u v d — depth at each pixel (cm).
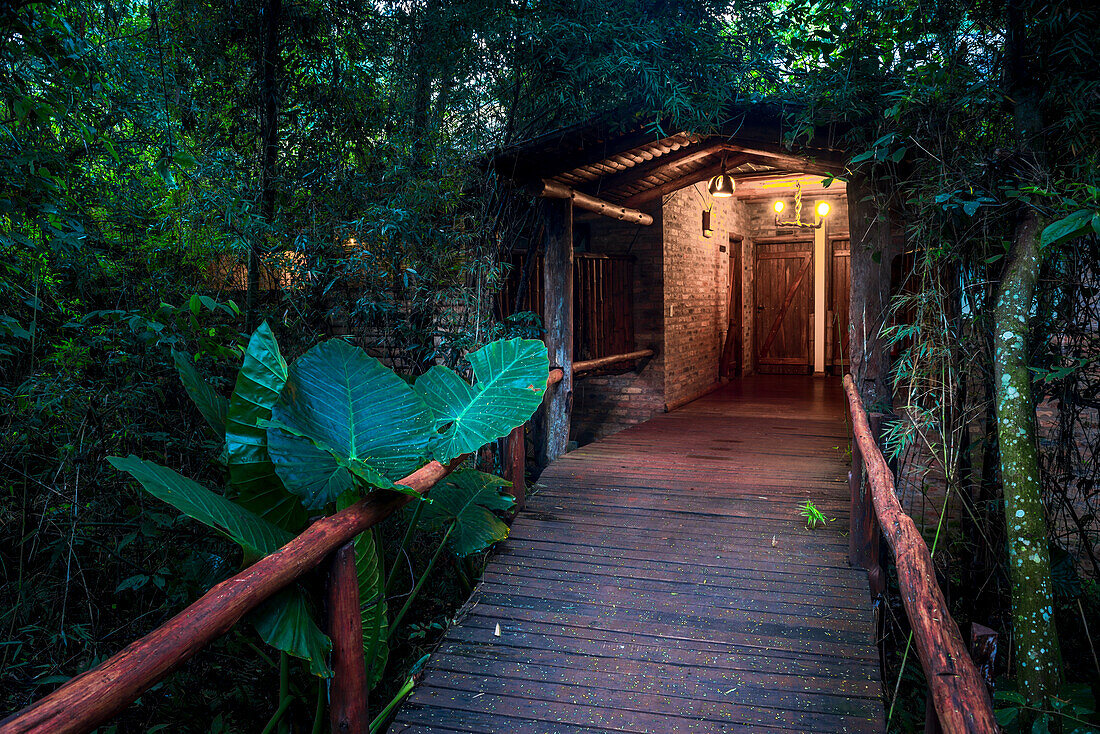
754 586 316
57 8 229
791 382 955
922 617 142
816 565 331
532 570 338
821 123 370
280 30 407
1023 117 263
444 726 239
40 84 236
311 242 388
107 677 107
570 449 549
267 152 397
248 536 174
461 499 320
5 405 266
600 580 327
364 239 408
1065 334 280
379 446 225
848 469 471
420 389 301
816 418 671
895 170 363
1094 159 246
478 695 254
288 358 380
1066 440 308
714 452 529
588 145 449
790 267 1047
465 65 442
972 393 305
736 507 402
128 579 254
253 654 294
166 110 308
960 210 280
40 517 267
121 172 321
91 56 248
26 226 258
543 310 594
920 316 304
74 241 252
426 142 428
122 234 325
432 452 271
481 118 458
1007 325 226
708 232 839
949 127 295
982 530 312
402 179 409
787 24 352
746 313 1032
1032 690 193
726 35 365
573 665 269
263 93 398
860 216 408
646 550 353
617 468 484
